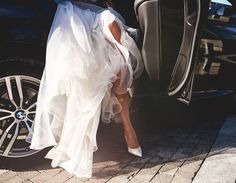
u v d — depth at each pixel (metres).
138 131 3.29
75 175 2.42
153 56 2.58
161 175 2.44
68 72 2.18
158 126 3.46
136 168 2.54
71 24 2.24
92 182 2.33
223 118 3.93
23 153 2.48
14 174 2.41
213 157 2.74
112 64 2.36
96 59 2.28
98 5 2.57
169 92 2.78
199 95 3.43
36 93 2.49
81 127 2.27
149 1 2.41
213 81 3.47
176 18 2.47
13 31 2.32
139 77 2.66
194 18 2.43
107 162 2.63
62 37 2.23
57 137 2.37
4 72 2.36
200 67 3.23
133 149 2.71
